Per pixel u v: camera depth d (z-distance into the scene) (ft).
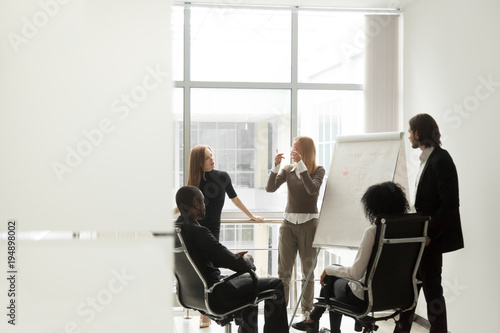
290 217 14.19
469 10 12.51
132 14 3.34
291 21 16.48
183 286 10.81
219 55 16.33
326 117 16.81
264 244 16.12
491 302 11.80
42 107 3.26
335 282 10.77
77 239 3.34
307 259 14.11
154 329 3.47
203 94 16.37
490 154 11.80
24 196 3.26
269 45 16.47
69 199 3.30
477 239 12.37
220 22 16.28
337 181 13.26
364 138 13.15
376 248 9.56
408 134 15.98
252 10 16.31
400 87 16.40
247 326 10.63
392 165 12.35
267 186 14.48
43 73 3.28
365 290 9.77
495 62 11.50
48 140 3.26
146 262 3.44
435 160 11.09
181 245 9.86
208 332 14.26
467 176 12.81
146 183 3.37
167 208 3.41
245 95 16.51
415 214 9.84
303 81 16.65
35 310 3.36
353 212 12.65
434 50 14.32
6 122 3.24
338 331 10.86
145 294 3.46
